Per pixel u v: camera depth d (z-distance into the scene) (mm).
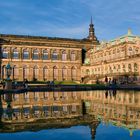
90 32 182000
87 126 15102
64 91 62125
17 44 139625
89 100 35406
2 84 73562
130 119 17641
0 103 31016
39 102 32594
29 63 142125
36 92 57625
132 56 110125
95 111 22484
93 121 16891
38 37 156375
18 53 140250
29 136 12609
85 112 21797
